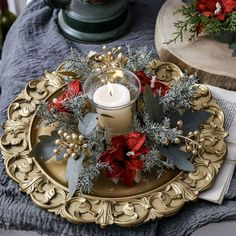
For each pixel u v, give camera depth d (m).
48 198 1.05
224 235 1.11
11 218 1.09
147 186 1.07
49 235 1.10
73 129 1.11
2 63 1.42
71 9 1.33
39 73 1.29
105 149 1.07
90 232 1.06
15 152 1.12
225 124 1.16
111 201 1.05
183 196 1.05
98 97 1.09
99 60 1.20
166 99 1.10
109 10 1.33
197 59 1.23
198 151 1.10
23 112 1.18
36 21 1.39
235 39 1.25
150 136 1.07
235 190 1.09
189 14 1.24
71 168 1.04
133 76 1.11
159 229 1.07
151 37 1.36
